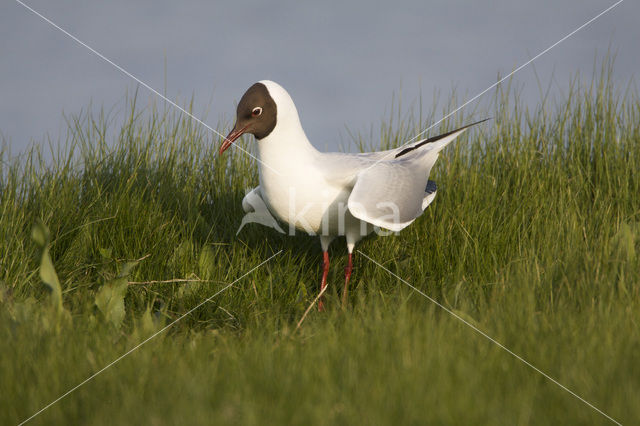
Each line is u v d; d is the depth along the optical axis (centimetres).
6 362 561
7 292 783
